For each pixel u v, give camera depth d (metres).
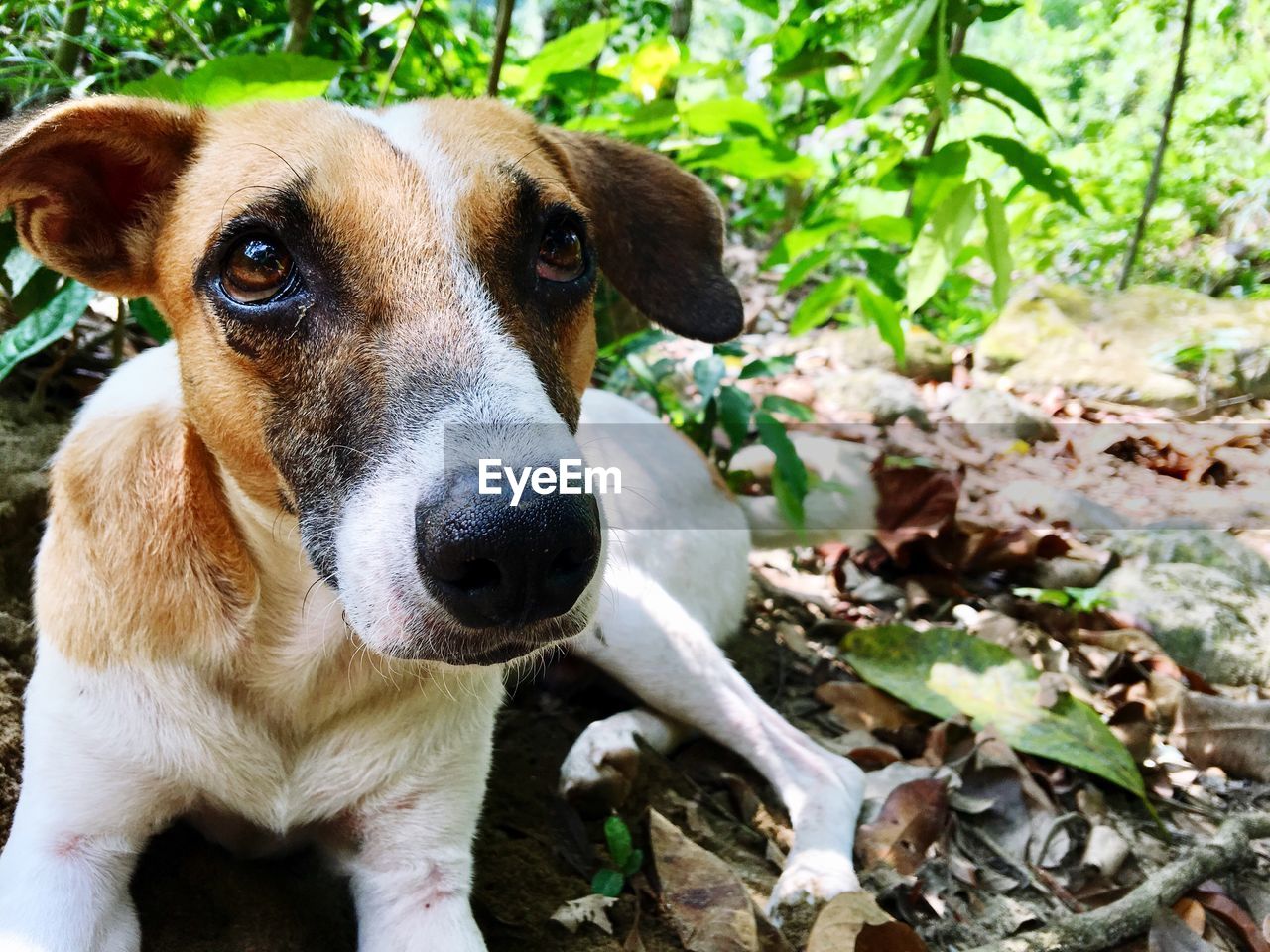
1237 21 1.15
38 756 0.27
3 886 0.26
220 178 0.25
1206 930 0.35
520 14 1.07
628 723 0.40
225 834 0.30
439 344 0.23
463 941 0.27
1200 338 0.80
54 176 0.27
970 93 0.55
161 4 0.48
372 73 0.57
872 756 0.42
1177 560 0.57
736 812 0.39
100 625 0.27
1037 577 0.56
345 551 0.22
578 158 0.34
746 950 0.30
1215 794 0.43
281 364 0.24
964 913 0.35
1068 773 0.42
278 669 0.27
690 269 0.36
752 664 0.48
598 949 0.30
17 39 0.46
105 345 0.50
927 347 0.84
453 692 0.30
